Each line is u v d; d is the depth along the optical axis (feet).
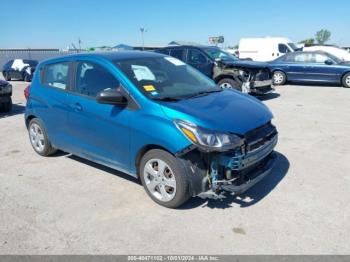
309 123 25.72
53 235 11.66
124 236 11.47
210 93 14.90
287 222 11.97
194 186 12.34
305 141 21.07
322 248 10.55
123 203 13.65
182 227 11.87
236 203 13.34
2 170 17.63
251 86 35.06
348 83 46.96
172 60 17.03
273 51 76.33
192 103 13.12
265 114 13.78
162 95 13.53
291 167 16.79
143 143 13.04
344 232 11.32
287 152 19.04
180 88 14.70
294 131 23.44
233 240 11.06
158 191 13.43
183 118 12.01
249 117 12.87
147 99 13.12
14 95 48.49
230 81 35.70
